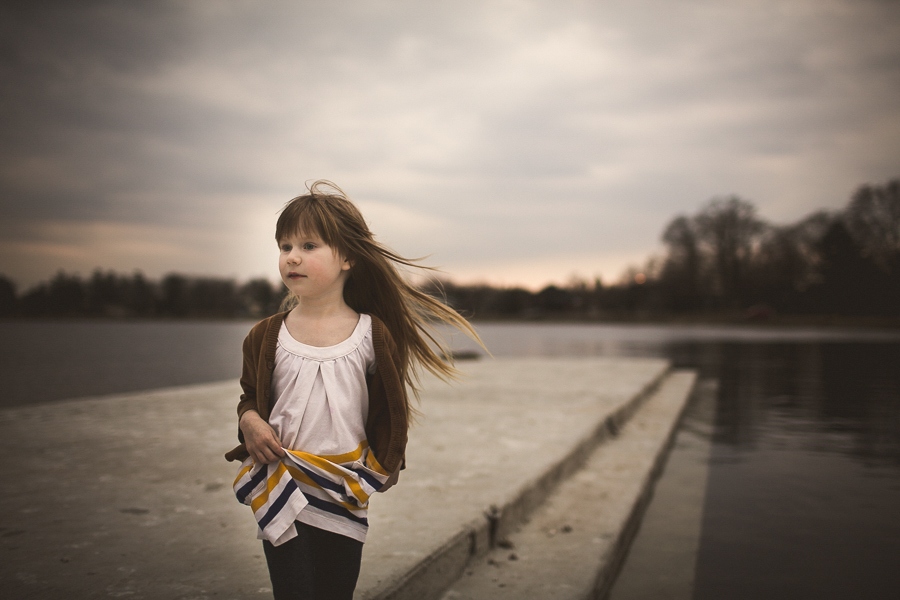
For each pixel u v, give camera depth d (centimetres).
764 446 589
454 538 261
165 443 471
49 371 1487
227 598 209
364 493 158
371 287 181
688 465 516
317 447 157
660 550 326
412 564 231
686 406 856
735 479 468
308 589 152
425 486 343
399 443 167
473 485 346
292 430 158
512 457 420
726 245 6856
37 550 253
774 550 323
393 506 306
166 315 11188
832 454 553
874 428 684
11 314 10806
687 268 7238
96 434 506
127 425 548
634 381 934
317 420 158
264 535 150
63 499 325
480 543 282
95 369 1548
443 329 198
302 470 153
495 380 946
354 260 173
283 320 170
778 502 408
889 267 6056
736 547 328
